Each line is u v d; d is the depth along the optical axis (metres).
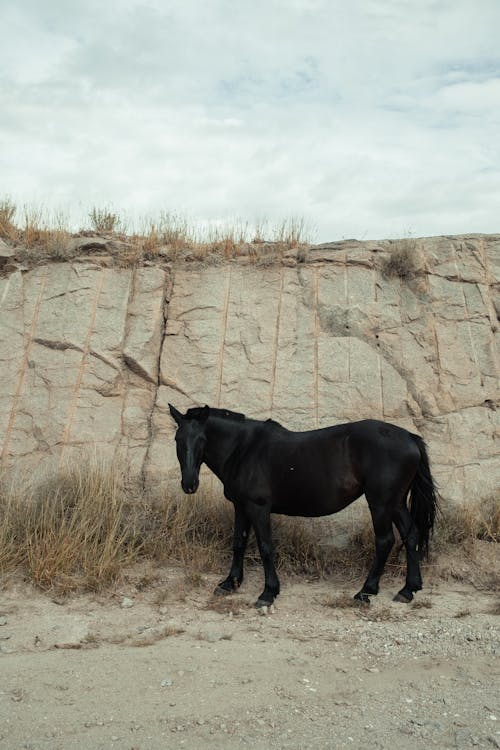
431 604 6.47
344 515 8.07
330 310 10.29
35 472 8.61
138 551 7.36
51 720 4.12
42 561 6.72
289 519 7.89
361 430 6.73
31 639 5.51
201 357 9.83
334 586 7.03
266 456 6.76
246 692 4.55
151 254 11.05
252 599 6.62
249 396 9.45
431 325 10.23
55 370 9.66
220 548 7.66
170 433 9.10
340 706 4.36
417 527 6.80
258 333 10.08
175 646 5.41
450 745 3.83
